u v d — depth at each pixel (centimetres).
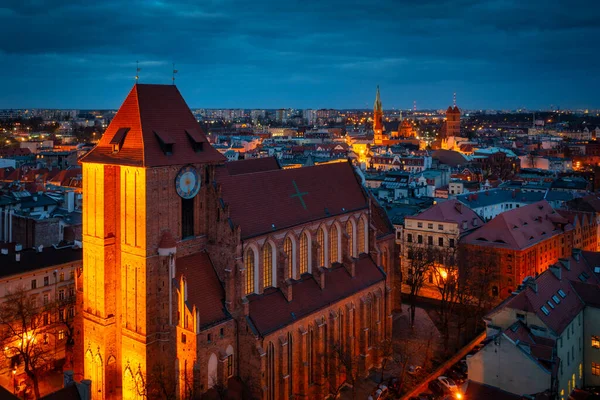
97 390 8338
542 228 14325
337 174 10788
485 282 12150
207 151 8438
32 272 10206
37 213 14862
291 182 9681
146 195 7525
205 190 8369
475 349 10600
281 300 8675
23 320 9106
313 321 8969
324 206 9925
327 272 9744
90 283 8344
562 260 10081
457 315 12419
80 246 11425
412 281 12738
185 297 7600
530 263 13325
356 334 9919
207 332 7594
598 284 10175
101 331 8162
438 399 8669
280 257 8769
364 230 10812
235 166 11412
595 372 9138
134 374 7962
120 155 7819
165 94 8350
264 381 8012
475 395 7606
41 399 6412
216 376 7806
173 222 7944
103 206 8006
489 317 8512
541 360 7450
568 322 8431
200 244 8319
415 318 12362
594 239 16800
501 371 7606
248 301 8069
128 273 7875
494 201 18900
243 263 8188
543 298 8550
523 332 7950
